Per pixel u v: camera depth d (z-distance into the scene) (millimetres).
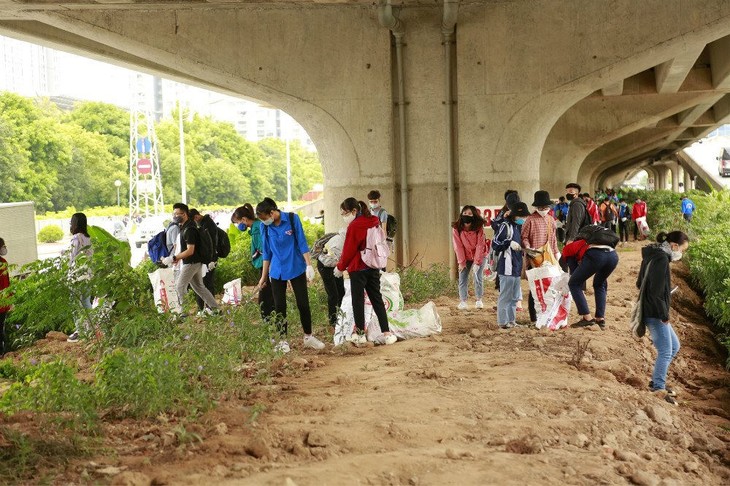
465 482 5117
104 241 11703
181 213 13148
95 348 9930
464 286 13969
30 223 20031
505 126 18250
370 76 18203
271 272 10328
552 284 11562
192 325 9891
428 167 18594
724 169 79125
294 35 18109
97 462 5422
